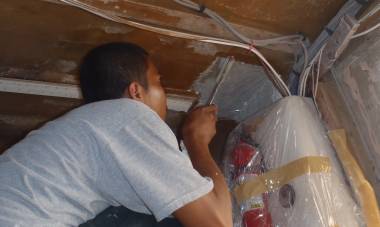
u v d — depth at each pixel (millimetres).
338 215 1322
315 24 1500
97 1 1276
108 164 984
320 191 1344
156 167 970
